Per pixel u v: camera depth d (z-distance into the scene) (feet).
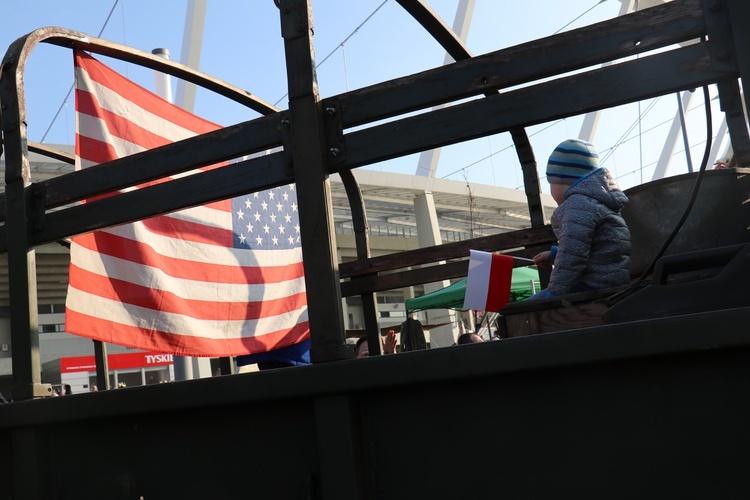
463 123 5.24
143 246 12.25
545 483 4.60
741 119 9.72
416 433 4.96
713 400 4.24
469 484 4.79
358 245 13.23
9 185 6.81
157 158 6.27
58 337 104.58
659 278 5.58
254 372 5.24
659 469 4.33
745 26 4.41
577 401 4.56
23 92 6.96
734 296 4.92
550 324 7.12
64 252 64.44
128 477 5.79
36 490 5.89
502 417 4.74
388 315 127.44
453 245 12.48
